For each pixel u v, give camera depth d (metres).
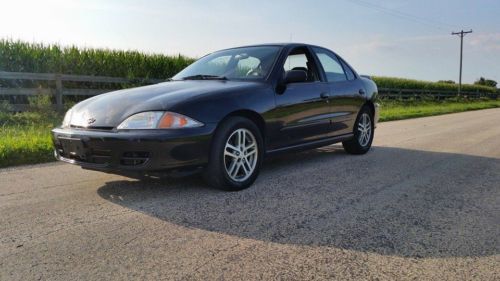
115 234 2.67
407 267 2.25
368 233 2.74
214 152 3.54
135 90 3.94
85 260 2.29
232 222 2.92
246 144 3.86
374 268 2.24
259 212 3.14
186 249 2.45
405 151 6.29
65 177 4.24
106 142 3.26
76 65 13.06
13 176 4.29
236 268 2.21
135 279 2.07
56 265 2.22
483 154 6.02
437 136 8.44
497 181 4.27
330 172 4.62
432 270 2.22
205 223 2.89
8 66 12.06
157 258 2.32
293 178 4.29
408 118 14.52
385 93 29.14
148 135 3.20
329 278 2.11
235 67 4.50
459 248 2.52
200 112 3.42
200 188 3.79
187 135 3.30
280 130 4.18
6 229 2.75
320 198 3.54
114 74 13.84
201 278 2.09
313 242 2.58
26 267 2.20
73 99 12.08
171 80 4.64
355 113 5.55
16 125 8.44
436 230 2.81
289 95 4.28
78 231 2.72
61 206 3.26
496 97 53.19
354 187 3.95
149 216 3.02
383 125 11.37
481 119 14.02
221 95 3.64
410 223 2.95
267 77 4.18
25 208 3.20
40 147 5.43
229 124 3.60
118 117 3.40
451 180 4.30
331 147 6.59
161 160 3.23
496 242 2.62
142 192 3.66
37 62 12.45
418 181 4.23
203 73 4.60
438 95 35.81
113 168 3.29
